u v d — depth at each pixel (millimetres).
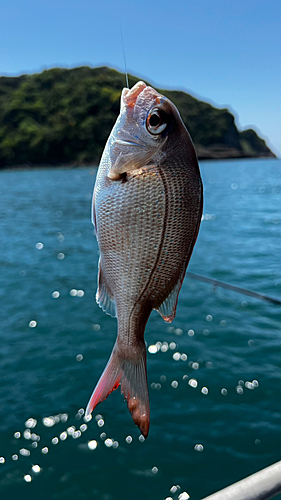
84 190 7602
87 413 302
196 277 1600
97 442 771
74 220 3795
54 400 897
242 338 1162
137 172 292
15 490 672
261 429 786
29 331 1254
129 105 291
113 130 300
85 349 1127
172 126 291
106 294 319
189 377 970
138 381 310
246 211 4012
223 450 739
